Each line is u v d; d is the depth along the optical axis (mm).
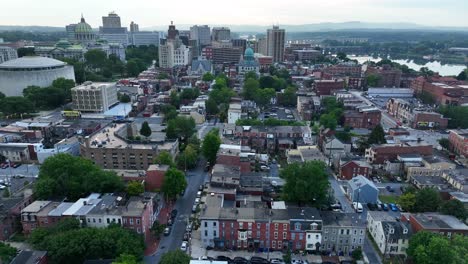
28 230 111062
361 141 193125
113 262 84875
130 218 105750
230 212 110750
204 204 122250
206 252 107312
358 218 111438
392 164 163500
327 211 116438
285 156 182250
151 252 105625
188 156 163500
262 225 107562
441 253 91375
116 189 127875
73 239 93250
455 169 155875
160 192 134750
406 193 132000
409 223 110312
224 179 131375
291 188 126500
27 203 121125
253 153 171375
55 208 113500
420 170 156250
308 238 107562
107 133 181125
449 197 135125
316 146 184375
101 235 95062
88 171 131375
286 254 103438
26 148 173125
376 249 110000
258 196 128875
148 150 157250
